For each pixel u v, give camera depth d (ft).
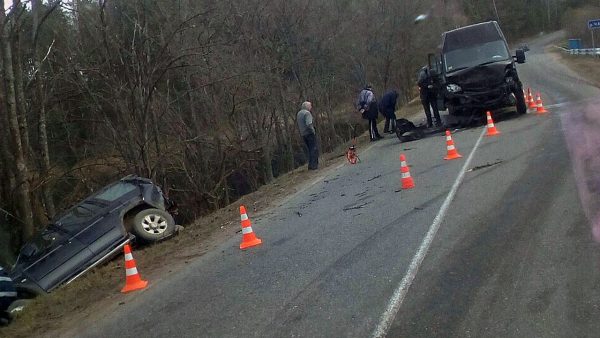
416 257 21.89
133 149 67.41
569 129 44.75
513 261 19.67
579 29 221.46
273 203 42.45
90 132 84.79
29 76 67.82
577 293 16.30
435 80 61.11
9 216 48.49
